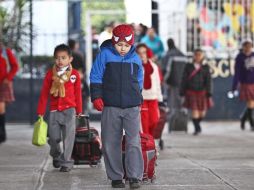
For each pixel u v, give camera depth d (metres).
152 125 26.25
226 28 44.72
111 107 18.33
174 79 37.56
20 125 41.16
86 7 51.03
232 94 42.56
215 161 24.50
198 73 35.69
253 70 37.31
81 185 19.16
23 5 39.56
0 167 22.84
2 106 30.19
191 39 44.84
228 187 18.89
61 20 47.19
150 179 19.47
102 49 18.59
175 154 26.77
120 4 51.62
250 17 44.66
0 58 29.78
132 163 18.25
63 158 21.48
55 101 21.27
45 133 20.89
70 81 21.25
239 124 42.25
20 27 39.38
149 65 26.09
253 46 44.41
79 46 45.16
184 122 36.41
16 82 42.56
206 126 40.84
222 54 44.34
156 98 26.16
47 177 20.59
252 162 24.22
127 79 18.36
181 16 45.12
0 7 39.50
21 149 28.31
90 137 22.22
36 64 42.94
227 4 44.66
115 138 18.50
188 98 35.88
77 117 21.55
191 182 19.67
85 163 22.30
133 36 18.56
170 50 38.25
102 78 18.45
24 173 21.44
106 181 19.78
